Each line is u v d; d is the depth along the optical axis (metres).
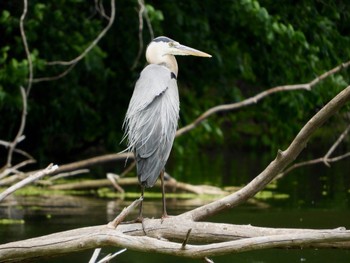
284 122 15.60
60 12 14.62
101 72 15.50
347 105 13.61
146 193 13.15
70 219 10.23
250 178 15.04
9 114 16.17
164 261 8.25
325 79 14.12
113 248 8.98
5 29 15.61
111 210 11.07
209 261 4.93
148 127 6.41
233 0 14.98
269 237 4.86
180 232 5.89
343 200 12.03
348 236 4.82
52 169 5.85
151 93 6.60
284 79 15.67
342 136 9.42
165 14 15.83
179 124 15.95
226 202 6.10
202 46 16.17
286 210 11.03
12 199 12.39
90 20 16.19
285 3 14.96
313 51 14.48
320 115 5.75
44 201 12.15
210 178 15.08
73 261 8.23
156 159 6.28
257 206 11.51
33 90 16.19
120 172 16.22
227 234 5.78
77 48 14.62
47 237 5.77
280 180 14.91
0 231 9.33
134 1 14.58
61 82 15.86
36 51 13.73
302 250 8.78
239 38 16.31
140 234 5.96
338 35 14.69
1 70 13.54
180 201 12.02
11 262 5.72
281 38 14.60
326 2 15.19
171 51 7.52
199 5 15.95
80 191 13.50
